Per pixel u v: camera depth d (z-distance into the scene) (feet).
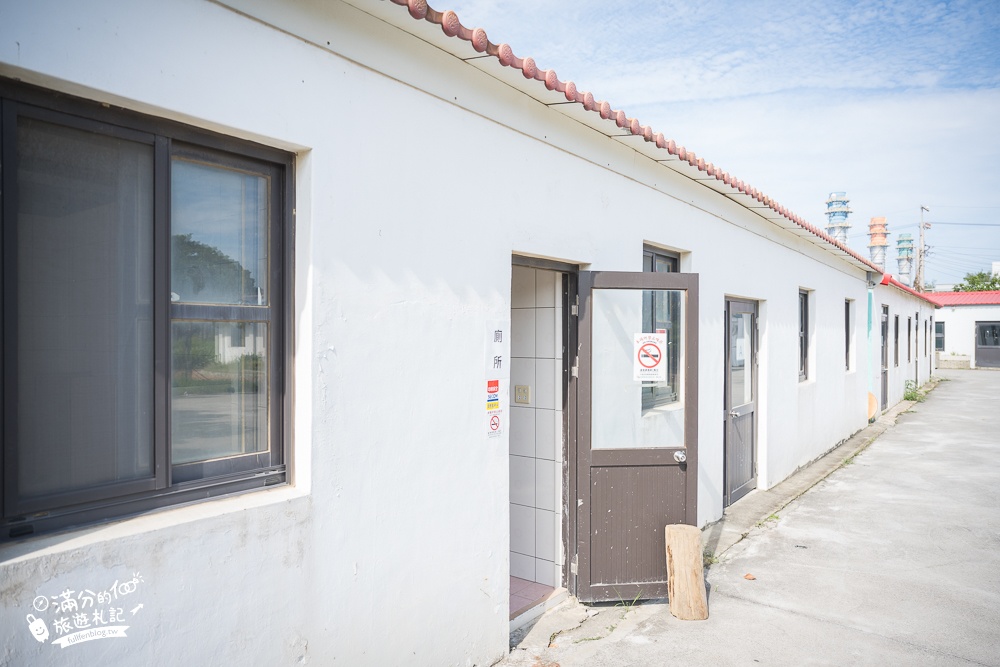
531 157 13.12
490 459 12.12
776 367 27.61
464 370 11.49
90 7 6.59
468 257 11.54
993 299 100.42
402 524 10.28
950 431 43.14
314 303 8.88
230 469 8.59
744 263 23.97
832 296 36.58
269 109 8.29
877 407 47.98
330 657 9.15
